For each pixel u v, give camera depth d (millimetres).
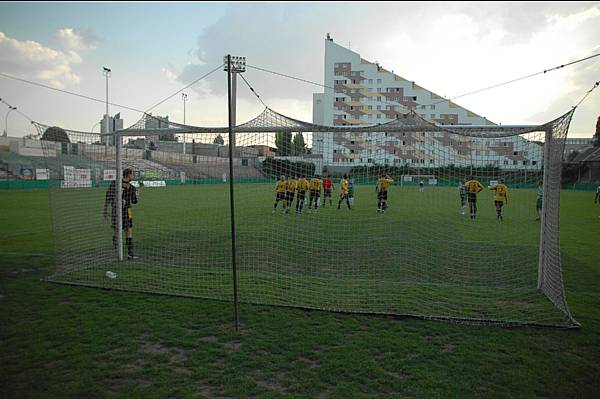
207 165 14703
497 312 5398
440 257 8992
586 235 12133
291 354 4102
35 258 8484
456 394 3391
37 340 4438
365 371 3752
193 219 15352
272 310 5410
